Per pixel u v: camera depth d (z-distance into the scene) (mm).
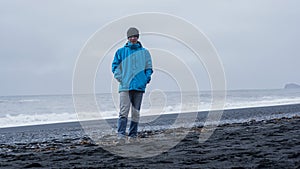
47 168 5023
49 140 10719
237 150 6016
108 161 5484
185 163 4969
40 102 30984
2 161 6000
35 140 11250
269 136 7934
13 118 23141
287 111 22109
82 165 5180
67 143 9258
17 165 5461
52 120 22656
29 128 17047
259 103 34688
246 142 7141
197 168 4508
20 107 29703
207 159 5227
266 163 4500
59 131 14625
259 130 9508
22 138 12289
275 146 6258
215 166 4598
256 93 57375
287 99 40156
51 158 6113
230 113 21625
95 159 5773
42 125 18922
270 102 35844
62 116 24109
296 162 4473
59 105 31391
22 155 6727
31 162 5754
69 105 31391
